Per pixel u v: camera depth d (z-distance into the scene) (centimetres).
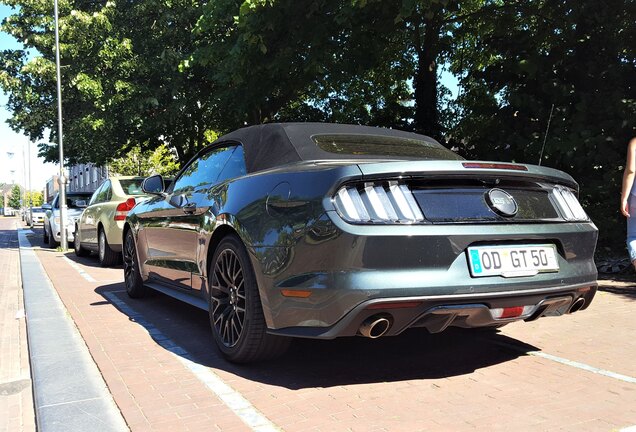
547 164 830
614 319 501
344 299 286
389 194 301
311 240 301
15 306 657
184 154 1973
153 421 278
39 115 1845
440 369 361
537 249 330
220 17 1077
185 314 546
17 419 317
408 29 1166
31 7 1719
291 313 313
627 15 790
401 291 286
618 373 349
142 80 1592
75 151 2039
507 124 872
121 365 371
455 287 295
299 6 953
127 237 648
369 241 285
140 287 626
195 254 432
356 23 988
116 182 998
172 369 363
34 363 380
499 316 318
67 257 1259
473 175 318
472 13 1111
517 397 308
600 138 764
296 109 1566
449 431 263
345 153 384
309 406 296
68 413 292
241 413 287
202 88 1594
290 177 328
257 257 332
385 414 285
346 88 1471
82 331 472
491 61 1252
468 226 306
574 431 263
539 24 908
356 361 379
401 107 1386
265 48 973
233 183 388
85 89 1555
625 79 809
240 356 354
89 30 1600
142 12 1575
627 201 481
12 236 2612
